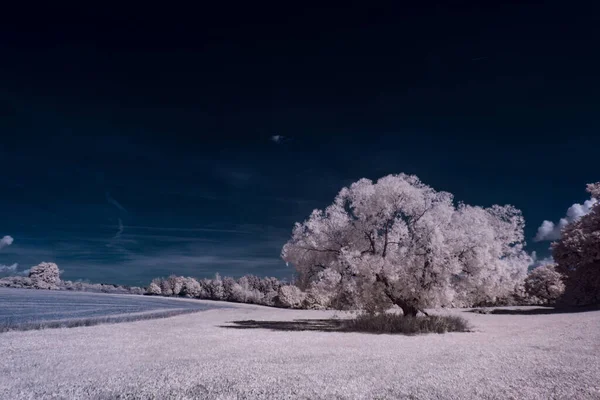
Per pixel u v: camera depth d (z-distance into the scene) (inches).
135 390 317.7
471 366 432.1
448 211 972.6
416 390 322.3
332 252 1051.9
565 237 1867.6
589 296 1827.0
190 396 305.1
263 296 3186.5
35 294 2583.7
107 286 4808.1
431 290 927.0
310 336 772.0
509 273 1013.8
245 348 583.2
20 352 500.7
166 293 4471.0
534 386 332.2
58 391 311.9
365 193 1015.6
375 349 582.2
